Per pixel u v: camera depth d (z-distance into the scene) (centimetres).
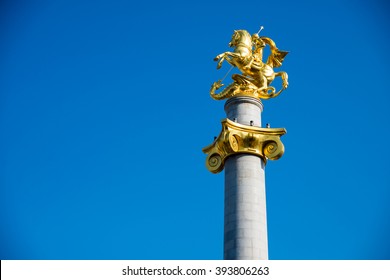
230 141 5128
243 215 4878
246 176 5059
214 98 5578
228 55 5556
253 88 5459
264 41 5728
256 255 4731
